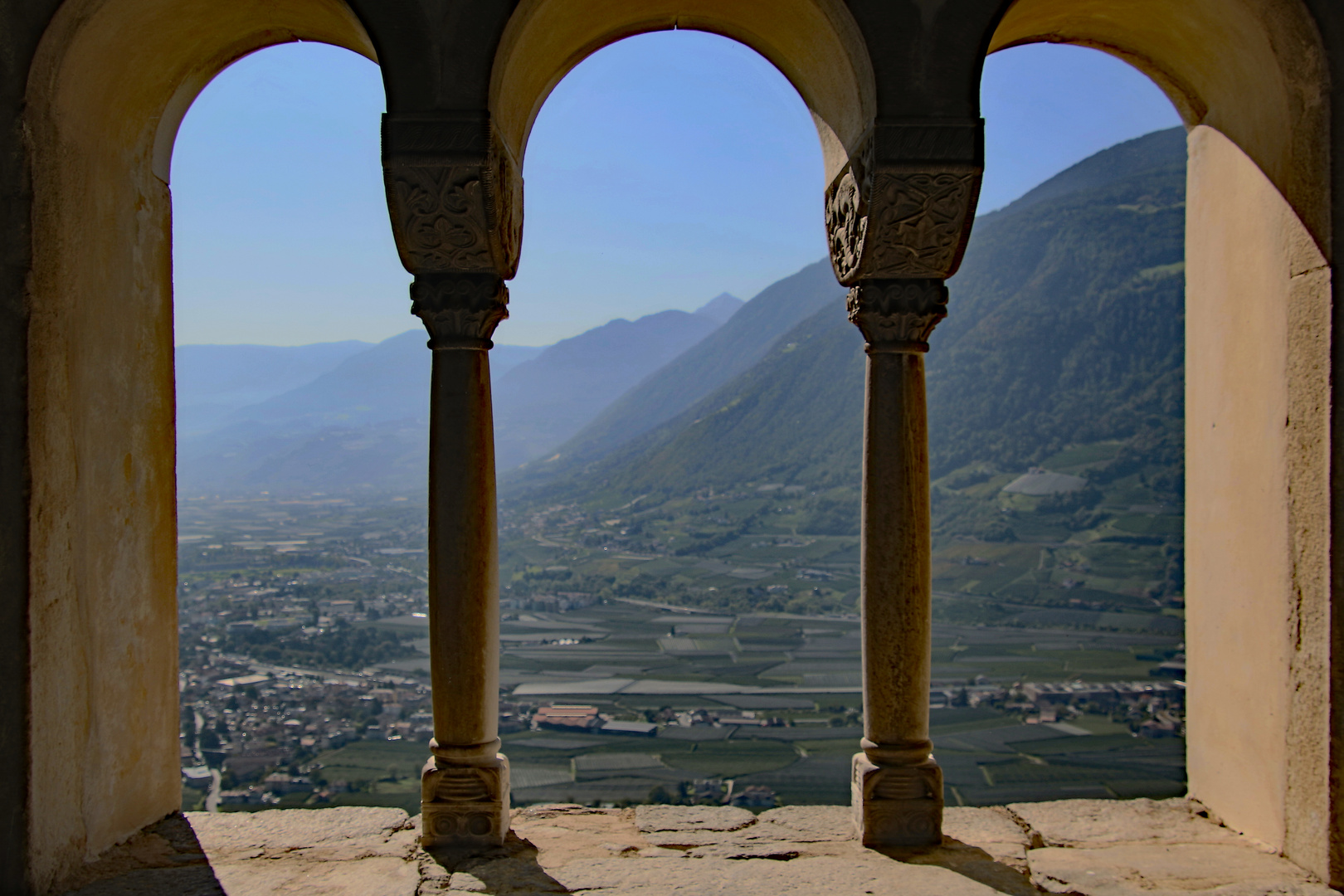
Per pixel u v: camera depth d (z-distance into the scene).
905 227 3.78
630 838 4.05
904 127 3.69
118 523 4.08
